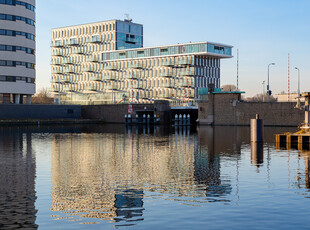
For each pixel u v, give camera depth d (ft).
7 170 78.28
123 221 45.21
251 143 132.57
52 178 69.26
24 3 317.83
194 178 68.28
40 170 78.18
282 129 214.28
